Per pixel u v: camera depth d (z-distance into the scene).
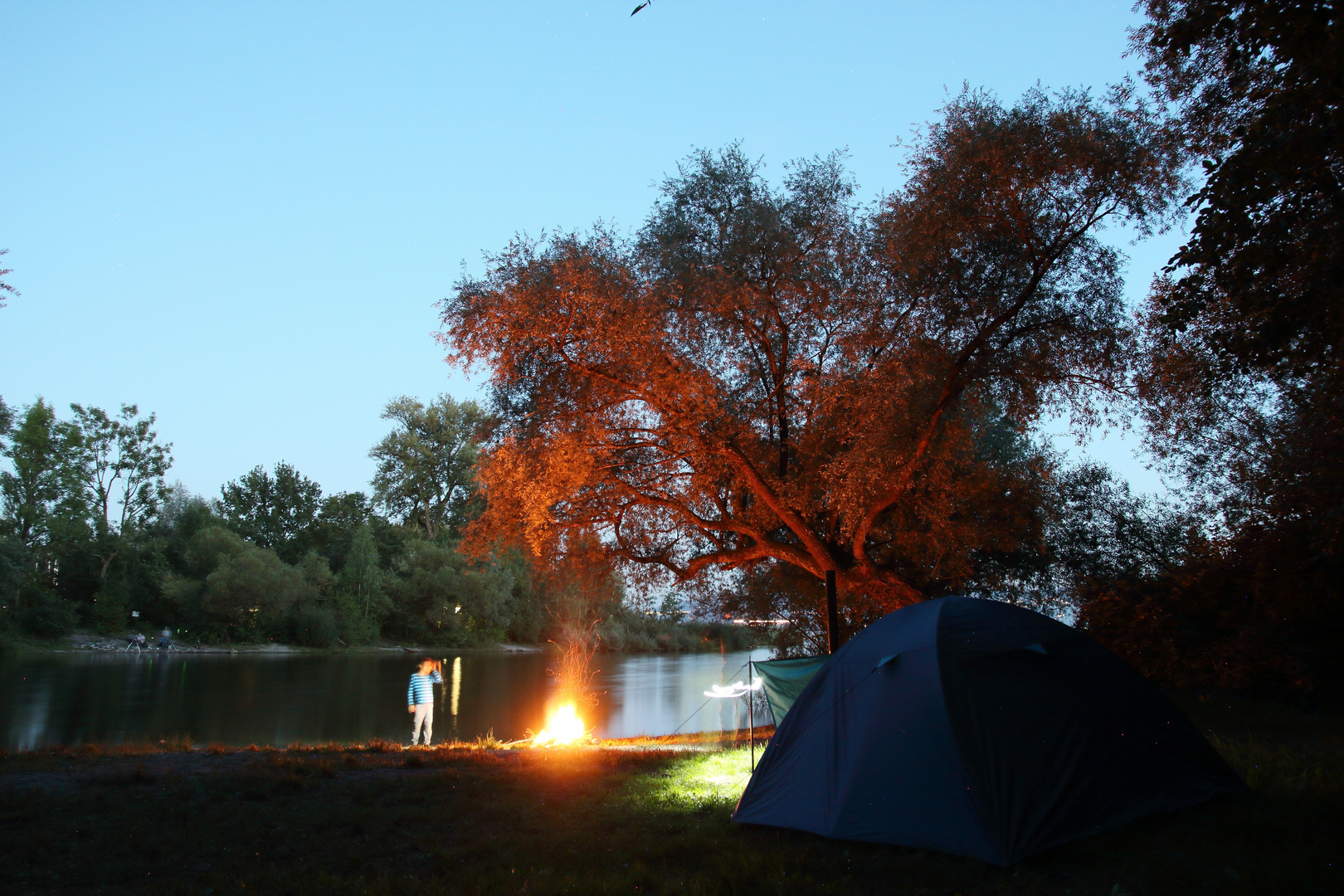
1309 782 7.41
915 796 6.38
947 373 15.35
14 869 6.11
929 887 5.52
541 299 14.44
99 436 66.88
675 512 18.70
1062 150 13.98
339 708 26.27
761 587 23.88
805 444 16.36
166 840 6.77
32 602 53.81
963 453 17.48
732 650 65.06
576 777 9.70
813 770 7.08
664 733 21.75
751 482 16.30
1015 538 18.44
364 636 62.31
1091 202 14.41
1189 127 11.11
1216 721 11.66
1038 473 18.47
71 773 9.24
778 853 6.21
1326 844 5.65
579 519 17.98
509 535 17.73
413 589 65.69
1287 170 7.96
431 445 73.81
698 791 8.91
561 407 15.11
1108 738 6.71
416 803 8.20
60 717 22.36
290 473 77.25
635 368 14.67
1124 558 20.47
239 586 56.53
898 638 7.38
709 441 15.49
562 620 35.38
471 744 13.85
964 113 15.00
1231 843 5.88
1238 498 15.55
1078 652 7.21
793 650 24.28
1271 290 8.38
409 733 20.25
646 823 7.46
